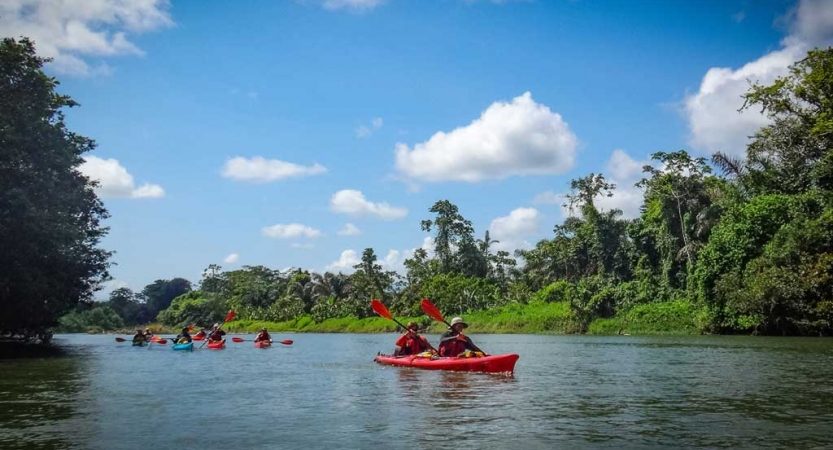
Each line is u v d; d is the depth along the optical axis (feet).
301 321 249.96
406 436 19.67
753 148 117.39
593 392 30.14
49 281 75.56
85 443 18.99
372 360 56.90
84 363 55.21
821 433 19.61
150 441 19.24
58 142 74.23
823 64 98.99
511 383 34.42
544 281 191.72
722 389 30.71
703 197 143.43
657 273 154.40
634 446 18.03
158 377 40.42
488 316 174.91
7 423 22.45
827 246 94.32
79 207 85.30
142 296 413.80
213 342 86.84
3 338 114.62
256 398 28.99
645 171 151.12
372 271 242.78
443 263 235.20
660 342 87.04
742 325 105.29
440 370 42.75
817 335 96.17
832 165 103.30
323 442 18.89
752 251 105.29
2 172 65.00
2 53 65.87
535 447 18.01
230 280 340.59
